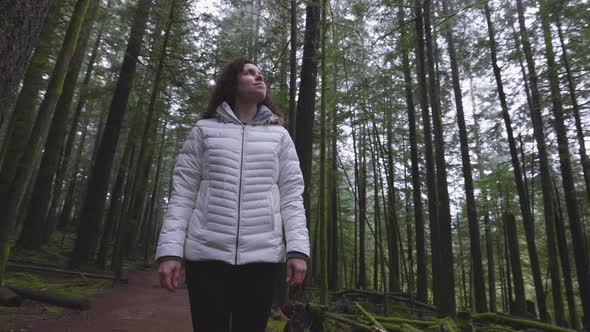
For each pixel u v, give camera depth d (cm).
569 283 812
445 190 468
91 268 802
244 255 118
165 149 1363
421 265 905
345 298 643
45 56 728
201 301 114
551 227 829
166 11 783
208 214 121
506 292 1522
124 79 888
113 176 2084
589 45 680
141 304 490
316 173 1151
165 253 115
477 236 1014
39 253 860
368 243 1866
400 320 384
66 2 705
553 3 685
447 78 969
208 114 150
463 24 778
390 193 561
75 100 1481
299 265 121
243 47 738
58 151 933
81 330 324
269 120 142
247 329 119
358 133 1151
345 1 415
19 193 414
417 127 1245
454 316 425
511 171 1119
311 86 591
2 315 344
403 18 627
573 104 790
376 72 498
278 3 569
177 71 796
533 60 835
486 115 1042
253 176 128
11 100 181
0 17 167
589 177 809
